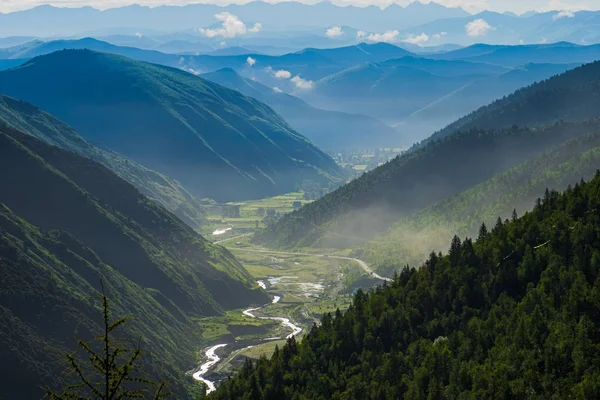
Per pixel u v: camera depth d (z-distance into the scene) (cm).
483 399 16512
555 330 17775
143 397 7512
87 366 7638
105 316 7612
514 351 17638
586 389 15375
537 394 16300
